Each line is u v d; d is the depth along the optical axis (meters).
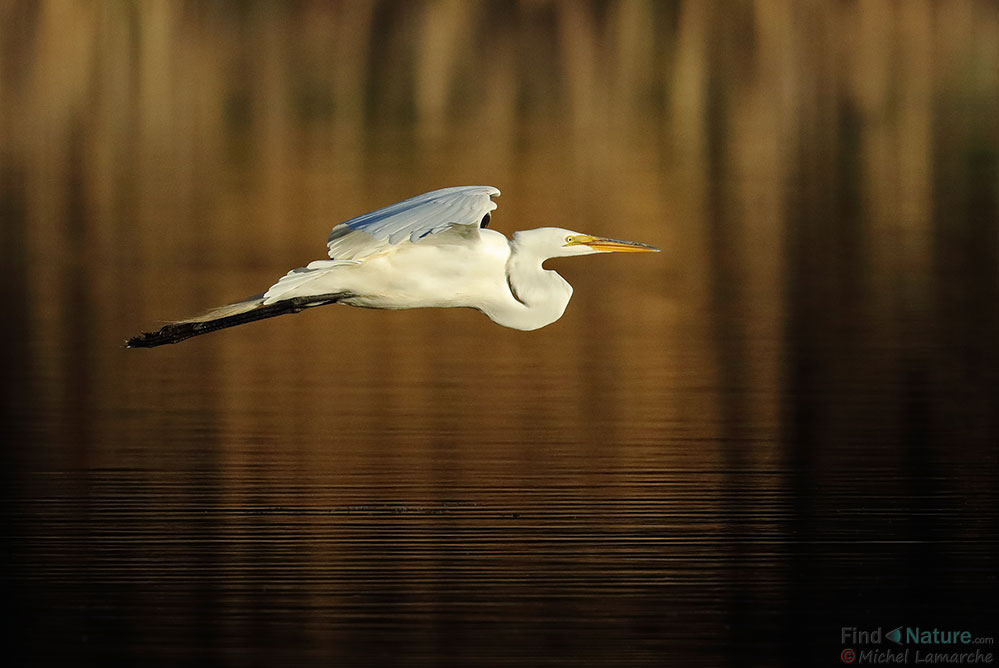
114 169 24.94
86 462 12.45
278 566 10.00
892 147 26.75
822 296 18.98
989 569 10.02
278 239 21.27
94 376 15.42
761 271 20.16
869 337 17.11
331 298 8.55
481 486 11.84
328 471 12.25
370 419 13.90
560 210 22.55
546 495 11.62
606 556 10.21
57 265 20.03
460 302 8.70
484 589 9.60
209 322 8.58
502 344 16.89
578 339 17.12
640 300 18.89
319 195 23.17
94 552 10.24
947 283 19.58
